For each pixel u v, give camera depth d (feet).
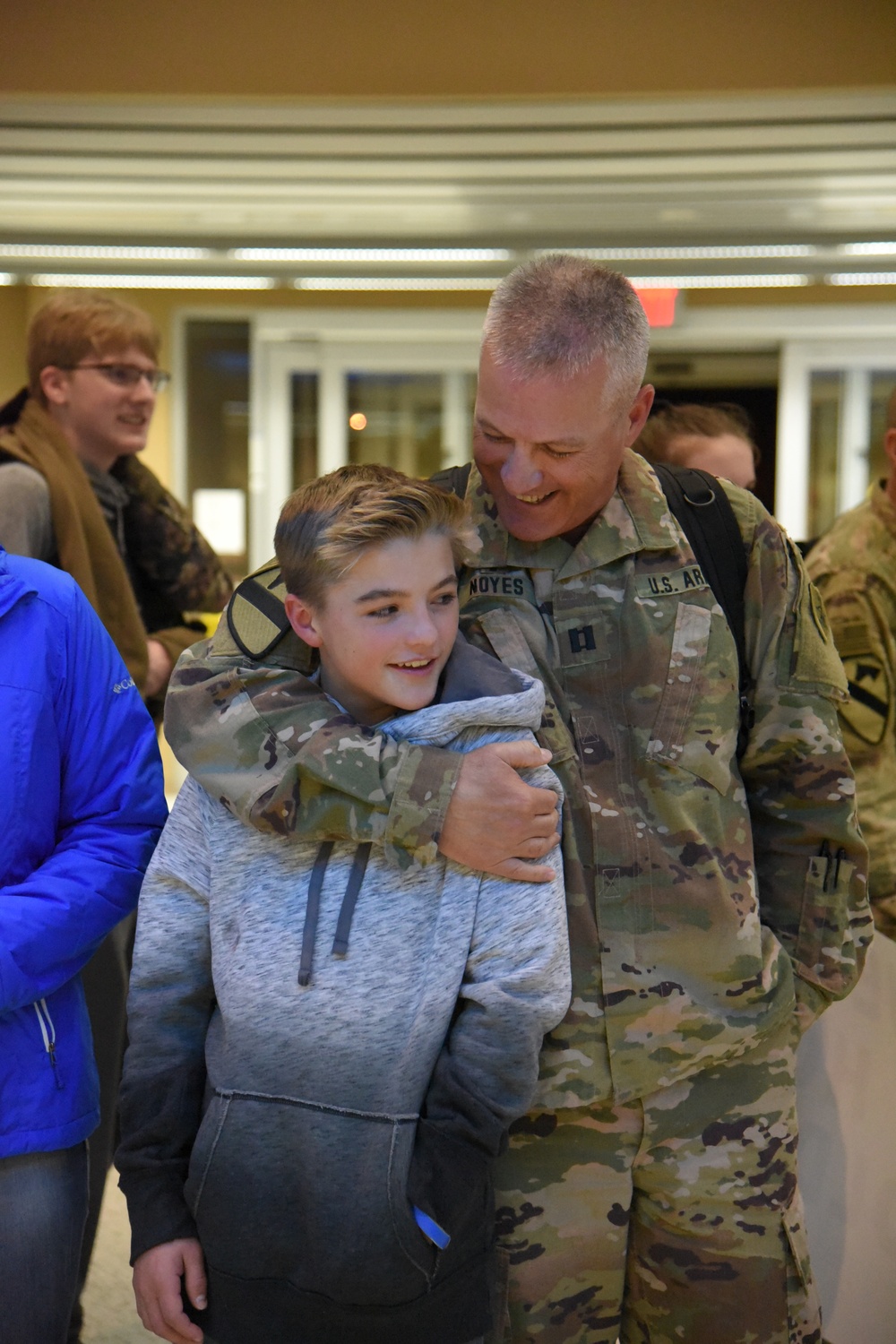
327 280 14.49
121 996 7.38
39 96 10.14
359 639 4.30
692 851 4.76
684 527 5.00
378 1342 4.24
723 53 9.84
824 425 18.40
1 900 4.43
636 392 4.67
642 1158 4.86
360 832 4.28
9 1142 4.48
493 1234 4.53
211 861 4.53
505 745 4.32
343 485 4.38
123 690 5.01
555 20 9.95
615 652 4.83
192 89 10.14
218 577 9.05
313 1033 4.25
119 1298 7.73
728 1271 4.86
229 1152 4.25
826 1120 6.48
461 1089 4.21
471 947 4.35
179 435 19.43
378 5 10.02
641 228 12.14
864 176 10.66
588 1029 4.71
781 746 5.10
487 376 4.55
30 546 7.25
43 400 8.23
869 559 6.89
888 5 9.66
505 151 10.48
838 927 5.11
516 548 4.93
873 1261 6.35
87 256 13.67
